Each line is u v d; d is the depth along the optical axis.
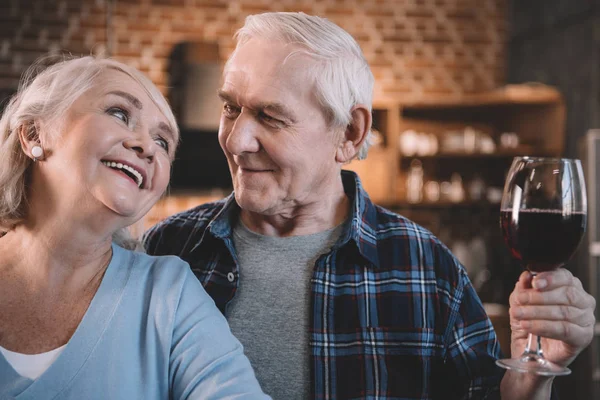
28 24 4.98
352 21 5.35
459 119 5.30
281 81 1.24
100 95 1.09
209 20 5.15
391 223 1.48
